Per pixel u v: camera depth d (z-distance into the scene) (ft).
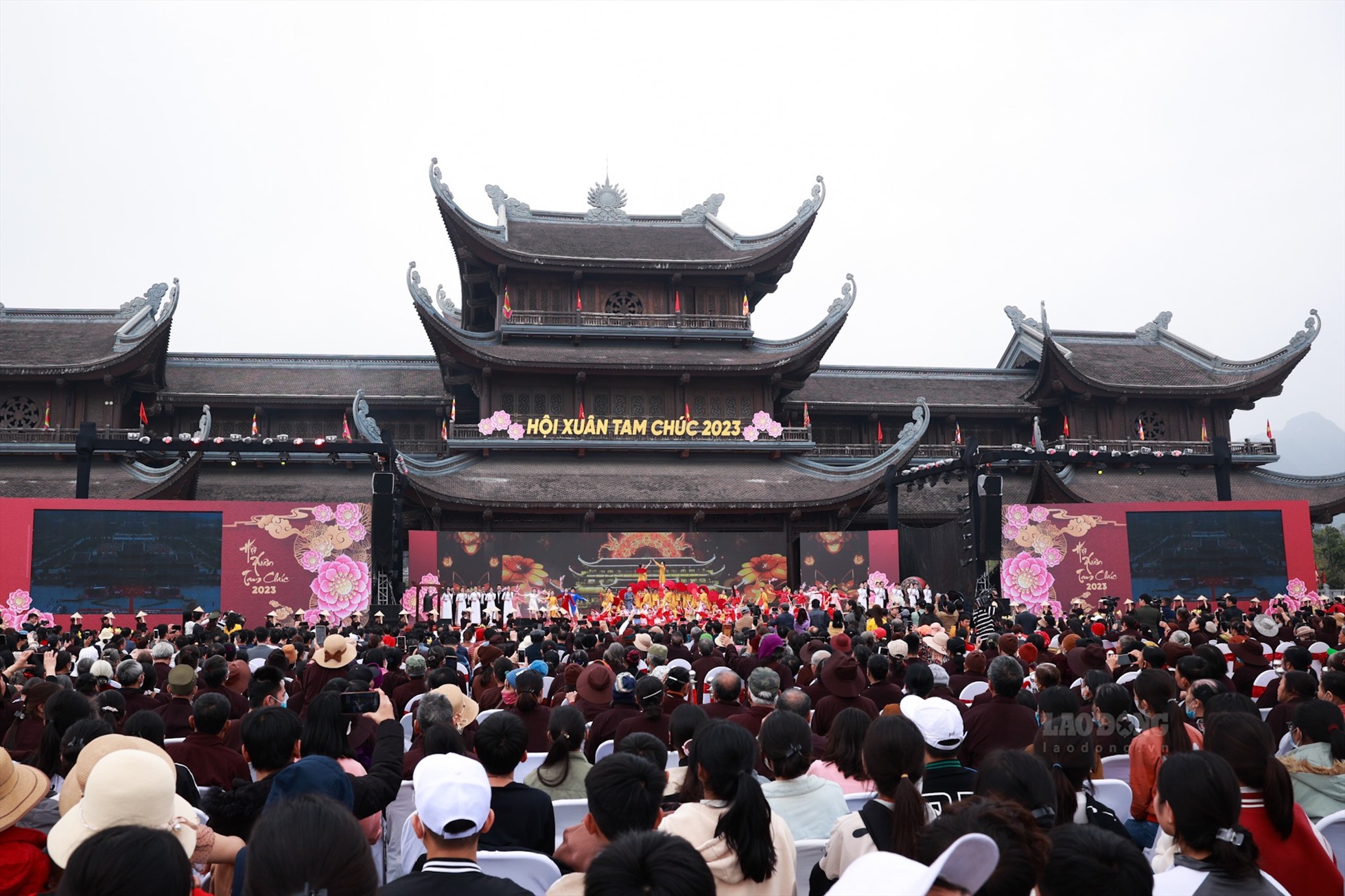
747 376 187.32
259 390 191.31
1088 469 199.41
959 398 214.90
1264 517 149.79
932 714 25.99
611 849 12.89
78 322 187.21
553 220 217.77
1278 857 21.11
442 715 32.99
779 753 26.00
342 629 90.43
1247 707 29.14
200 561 129.70
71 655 59.82
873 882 10.97
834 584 161.68
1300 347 201.77
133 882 11.38
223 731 32.12
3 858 19.74
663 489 170.81
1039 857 14.02
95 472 162.61
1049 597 146.82
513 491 165.78
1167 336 231.30
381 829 27.78
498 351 183.52
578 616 142.41
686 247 209.05
